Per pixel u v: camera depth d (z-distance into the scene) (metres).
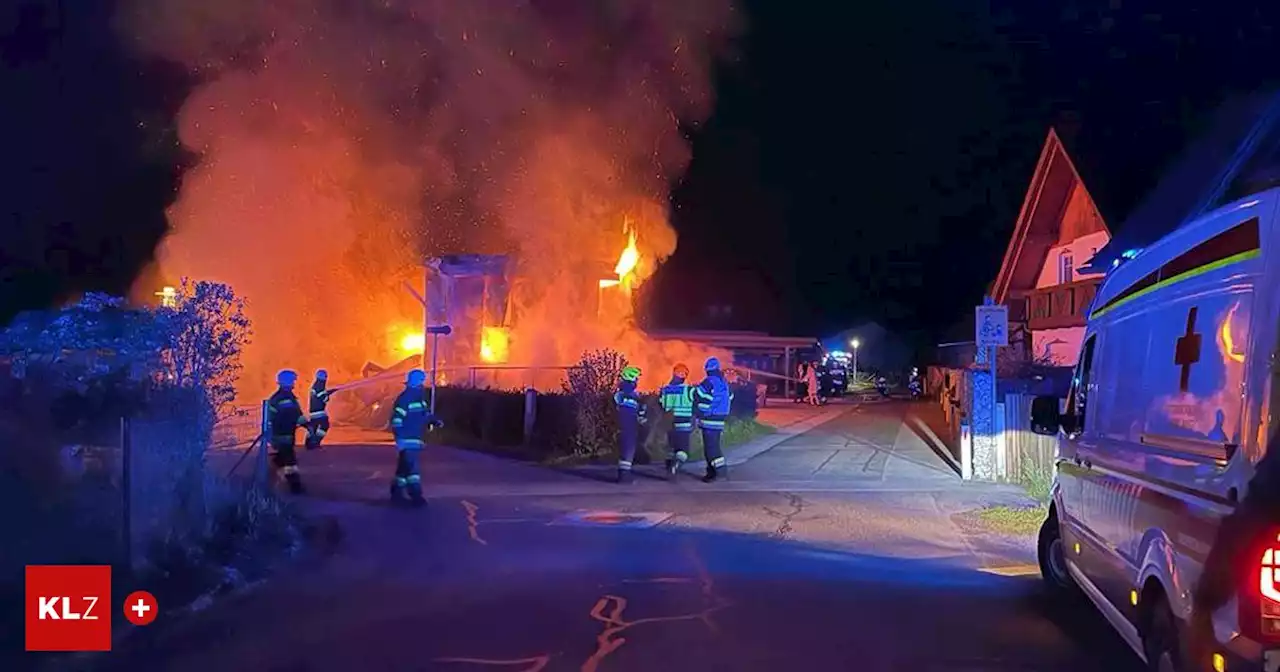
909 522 11.86
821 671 6.14
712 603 7.88
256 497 10.82
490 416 22.02
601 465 17.77
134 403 9.28
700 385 15.91
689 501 13.60
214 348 10.24
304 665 6.28
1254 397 4.10
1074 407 7.80
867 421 29.56
